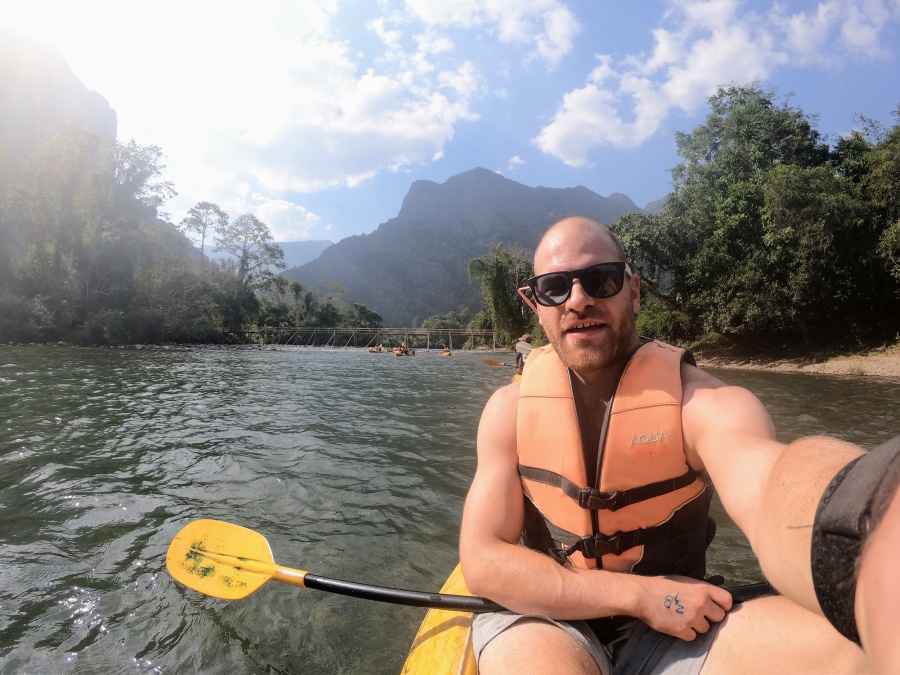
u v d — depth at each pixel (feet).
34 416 22.26
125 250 119.44
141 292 124.47
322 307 240.53
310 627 7.37
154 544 9.86
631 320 4.55
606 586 3.76
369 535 10.50
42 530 10.40
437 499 12.66
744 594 3.98
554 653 3.54
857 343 63.00
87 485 13.19
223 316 179.73
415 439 19.31
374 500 12.53
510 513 4.54
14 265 106.93
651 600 3.64
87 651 6.75
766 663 3.10
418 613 7.74
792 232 63.31
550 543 4.64
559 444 4.46
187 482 13.65
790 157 83.82
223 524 7.19
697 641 3.53
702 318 75.66
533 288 4.63
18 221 106.32
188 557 7.09
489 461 4.79
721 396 3.97
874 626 1.24
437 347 191.42
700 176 90.74
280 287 218.79
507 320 135.33
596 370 4.43
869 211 61.31
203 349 119.24
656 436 4.13
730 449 3.43
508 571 3.97
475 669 4.20
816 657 2.91
